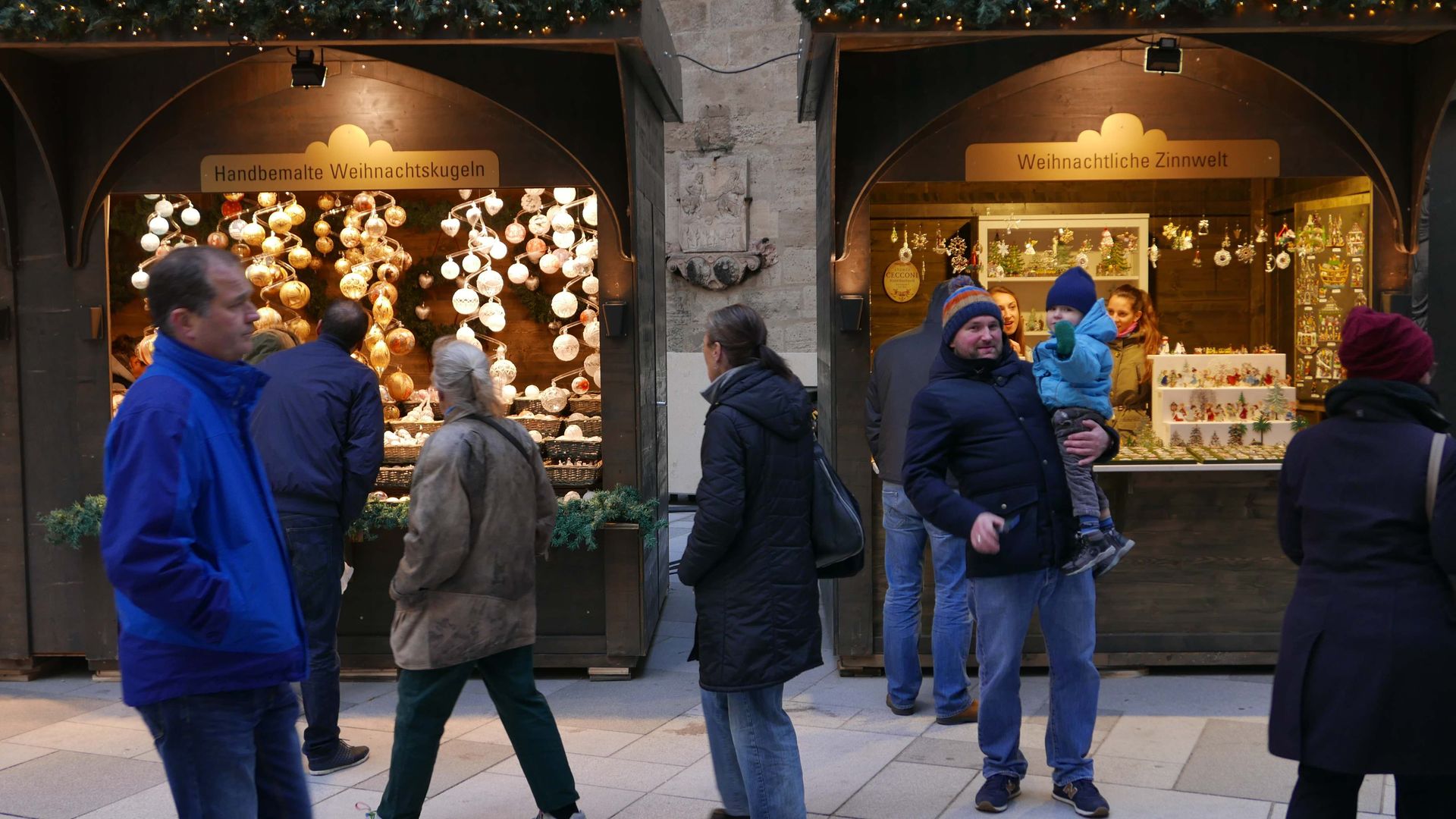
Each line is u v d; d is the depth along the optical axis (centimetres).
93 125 577
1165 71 529
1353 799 304
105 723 532
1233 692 550
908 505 516
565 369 712
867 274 576
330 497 462
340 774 462
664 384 724
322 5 478
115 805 430
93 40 487
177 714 268
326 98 581
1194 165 566
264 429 461
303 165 583
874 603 587
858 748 483
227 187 584
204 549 267
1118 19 477
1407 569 290
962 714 513
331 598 466
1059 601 408
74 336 589
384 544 597
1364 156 561
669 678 597
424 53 574
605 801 428
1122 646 580
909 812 413
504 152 580
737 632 351
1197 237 665
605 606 593
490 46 571
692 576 354
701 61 1090
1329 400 310
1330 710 292
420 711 379
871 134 564
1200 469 573
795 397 360
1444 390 563
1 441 595
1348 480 298
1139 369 624
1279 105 562
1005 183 647
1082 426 395
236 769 274
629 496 586
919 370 513
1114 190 659
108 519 256
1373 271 566
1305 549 308
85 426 591
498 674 394
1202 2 470
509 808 426
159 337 272
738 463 349
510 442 395
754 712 359
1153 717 514
